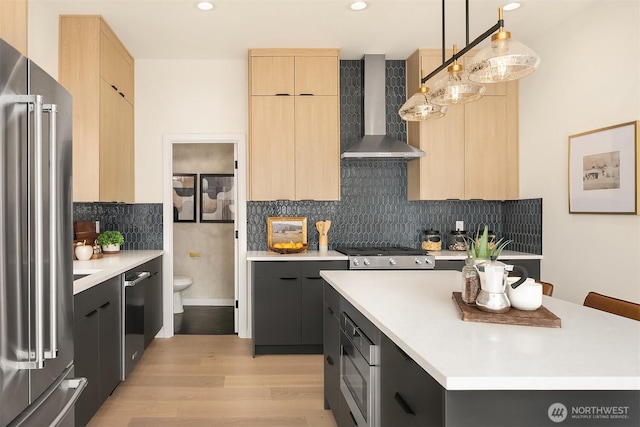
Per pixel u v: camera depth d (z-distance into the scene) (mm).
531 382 1090
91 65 3531
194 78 4625
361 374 1952
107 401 3064
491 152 4480
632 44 3023
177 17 3621
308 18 3682
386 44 4309
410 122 4703
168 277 4598
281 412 2912
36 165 1482
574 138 3580
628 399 1152
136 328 3502
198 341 4484
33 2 3141
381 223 4797
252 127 4348
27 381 1545
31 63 1594
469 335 1465
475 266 1757
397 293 2189
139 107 4594
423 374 1286
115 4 3375
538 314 1654
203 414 2879
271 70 4363
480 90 2316
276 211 4695
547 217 3996
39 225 1490
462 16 3660
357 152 4297
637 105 2986
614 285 3193
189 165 6258
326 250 4566
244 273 4652
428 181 4438
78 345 2393
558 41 3811
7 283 1405
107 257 3885
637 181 2949
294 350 4141
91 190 3510
